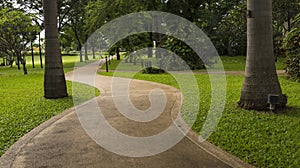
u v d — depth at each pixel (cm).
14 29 2055
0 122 630
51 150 458
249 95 668
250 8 651
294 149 425
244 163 395
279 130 513
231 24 2128
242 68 1809
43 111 738
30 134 543
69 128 580
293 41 1109
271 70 650
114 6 2020
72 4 3177
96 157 426
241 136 495
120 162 407
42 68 2820
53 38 923
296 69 1109
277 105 648
